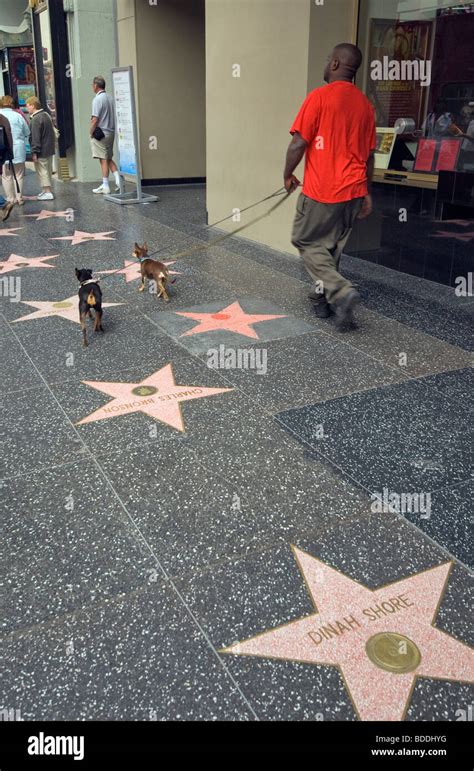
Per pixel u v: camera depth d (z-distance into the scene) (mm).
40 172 11641
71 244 8148
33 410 3852
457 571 2541
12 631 2266
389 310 5609
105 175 12383
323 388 4117
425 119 6332
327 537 2732
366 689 2043
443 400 3951
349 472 3199
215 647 2197
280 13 6848
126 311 5629
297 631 2256
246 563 2582
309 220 4980
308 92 6641
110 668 2125
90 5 13461
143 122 12875
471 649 2184
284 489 3064
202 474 3186
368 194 5125
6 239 8461
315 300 5355
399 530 2773
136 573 2535
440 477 3158
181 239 8438
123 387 4145
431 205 6289
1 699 2021
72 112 14414
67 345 4879
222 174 8758
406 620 2301
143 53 12391
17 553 2643
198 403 3924
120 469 3227
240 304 5797
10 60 18891
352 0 6488
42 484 3107
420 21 6238
